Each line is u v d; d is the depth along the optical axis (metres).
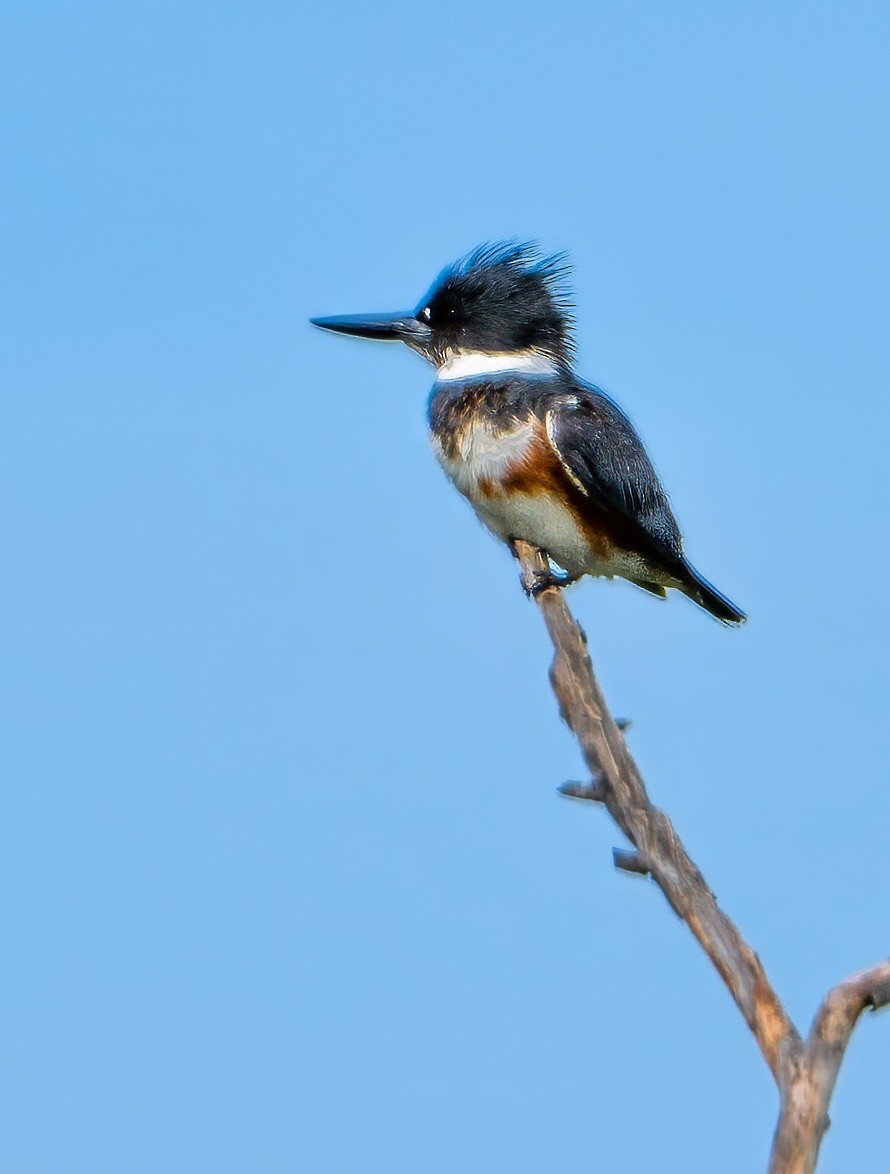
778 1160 4.63
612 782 6.20
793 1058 4.79
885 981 4.75
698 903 5.52
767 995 5.09
